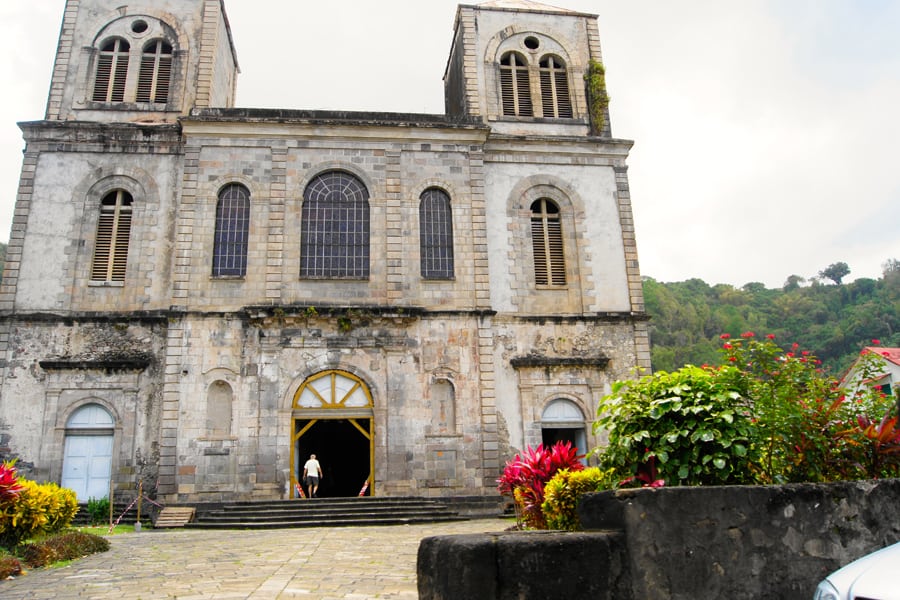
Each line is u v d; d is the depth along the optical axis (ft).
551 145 86.38
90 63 83.46
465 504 71.46
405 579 32.40
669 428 27.96
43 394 72.69
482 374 76.43
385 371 75.15
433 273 79.56
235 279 75.51
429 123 81.92
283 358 74.08
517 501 39.24
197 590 29.91
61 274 75.97
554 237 84.84
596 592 20.18
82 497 71.20
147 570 35.88
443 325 77.30
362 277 77.46
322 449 99.60
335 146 81.20
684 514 21.54
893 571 18.01
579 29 93.30
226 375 72.95
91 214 78.18
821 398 30.25
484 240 80.59
